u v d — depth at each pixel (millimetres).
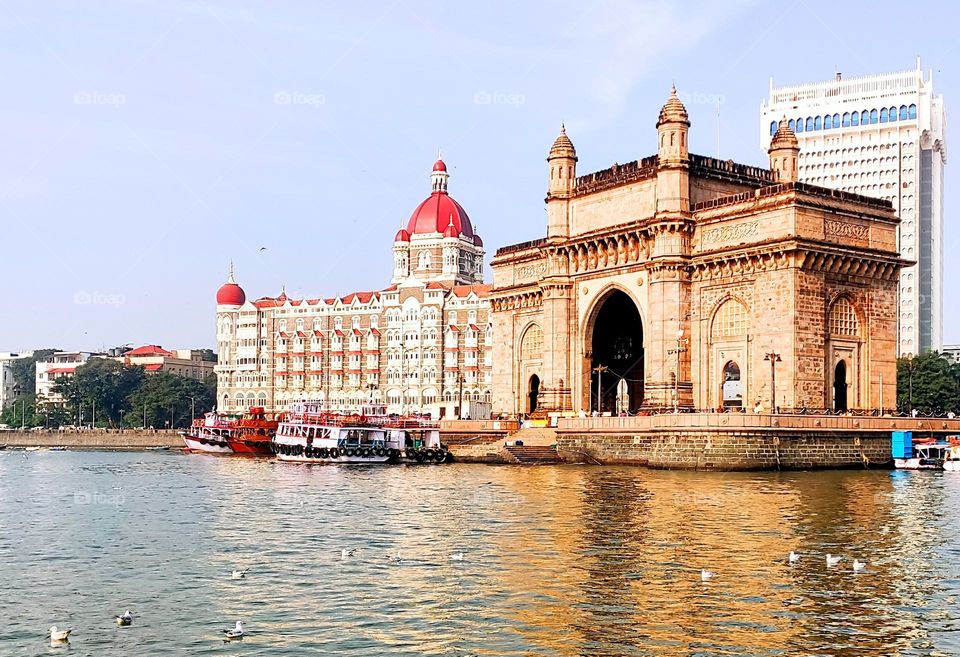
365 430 116750
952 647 29562
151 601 36750
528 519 54594
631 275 109062
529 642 30359
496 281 139500
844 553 43125
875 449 91812
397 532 51219
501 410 136625
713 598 35031
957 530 49594
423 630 31828
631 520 53406
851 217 98750
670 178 103312
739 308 99562
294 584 38719
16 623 34062
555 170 120062
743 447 85938
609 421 98688
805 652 29125
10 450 197250
